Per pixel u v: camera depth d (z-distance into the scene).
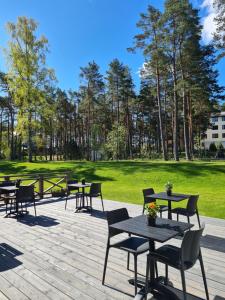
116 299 2.63
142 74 21.78
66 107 35.94
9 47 18.11
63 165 18.72
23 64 18.09
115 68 28.58
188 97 22.88
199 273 3.19
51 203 7.95
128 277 3.08
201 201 8.09
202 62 19.17
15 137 31.80
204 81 19.86
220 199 8.47
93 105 30.94
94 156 28.16
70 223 5.56
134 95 30.89
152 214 2.81
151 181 13.43
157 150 34.56
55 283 2.95
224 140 52.38
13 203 7.36
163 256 2.53
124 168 16.42
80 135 40.41
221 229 5.02
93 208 7.16
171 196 4.95
